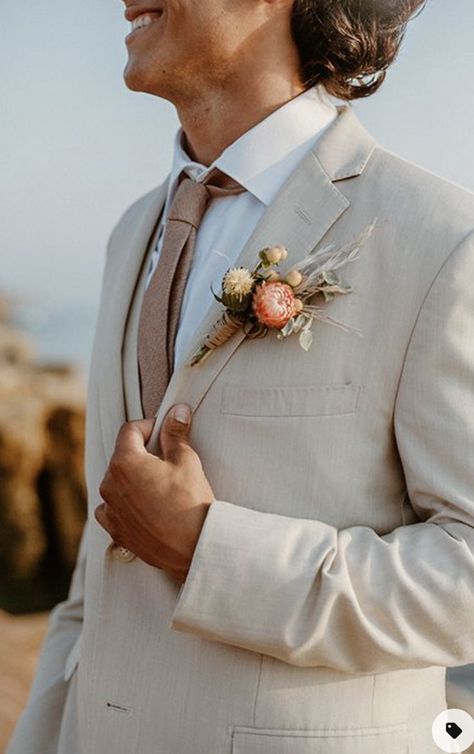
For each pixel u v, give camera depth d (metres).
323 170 1.67
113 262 2.00
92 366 1.87
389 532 1.59
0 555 6.42
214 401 1.59
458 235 1.56
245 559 1.48
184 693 1.55
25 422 6.49
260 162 1.71
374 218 1.60
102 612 1.64
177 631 1.57
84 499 6.55
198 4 1.67
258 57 1.72
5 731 2.87
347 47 1.76
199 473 1.54
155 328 1.72
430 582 1.47
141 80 1.73
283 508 1.56
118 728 1.59
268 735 1.52
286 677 1.54
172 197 1.86
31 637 3.68
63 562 6.50
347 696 1.55
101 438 1.78
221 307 1.62
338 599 1.46
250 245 1.63
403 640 1.48
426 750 1.62
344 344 1.56
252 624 1.48
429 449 1.52
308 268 1.60
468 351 1.52
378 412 1.56
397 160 1.67
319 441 1.56
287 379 1.57
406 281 1.55
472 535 1.49
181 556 1.52
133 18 1.75
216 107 1.75
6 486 6.44
